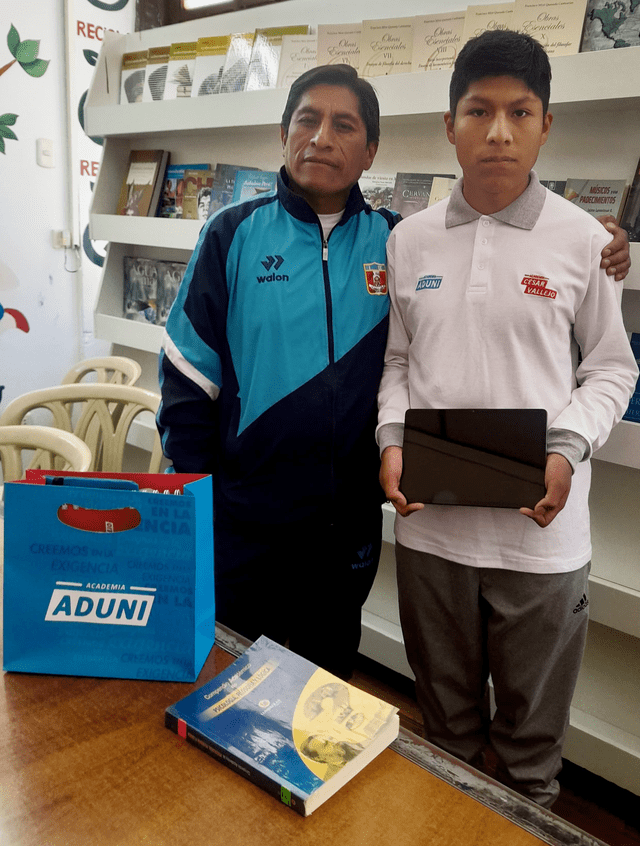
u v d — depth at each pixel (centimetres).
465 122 111
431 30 172
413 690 215
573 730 176
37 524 75
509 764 128
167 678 77
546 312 112
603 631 178
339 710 71
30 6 325
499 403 115
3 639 79
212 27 251
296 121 127
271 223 132
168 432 139
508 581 119
